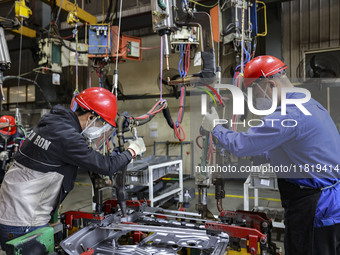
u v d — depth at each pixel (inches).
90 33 118.6
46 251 43.8
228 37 77.1
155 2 61.6
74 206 159.5
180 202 150.0
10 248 38.8
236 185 204.4
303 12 183.3
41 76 262.4
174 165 158.2
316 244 47.0
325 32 177.9
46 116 51.2
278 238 110.1
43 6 207.9
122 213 58.5
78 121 51.5
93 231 50.8
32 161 49.4
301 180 46.9
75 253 42.4
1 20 100.9
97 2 223.3
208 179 60.0
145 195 138.3
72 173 52.7
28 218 48.5
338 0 174.2
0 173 118.3
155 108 67.6
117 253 47.0
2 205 50.4
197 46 83.4
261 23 192.4
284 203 50.7
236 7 75.1
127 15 214.8
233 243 51.0
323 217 45.8
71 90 263.4
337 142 47.6
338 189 46.6
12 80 287.3
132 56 131.6
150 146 248.4
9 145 124.7
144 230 52.2
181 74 82.8
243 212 59.5
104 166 47.9
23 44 261.6
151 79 245.8
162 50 70.3
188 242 48.0
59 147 47.6
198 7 175.9
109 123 50.3
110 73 251.8
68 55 145.6
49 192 50.3
